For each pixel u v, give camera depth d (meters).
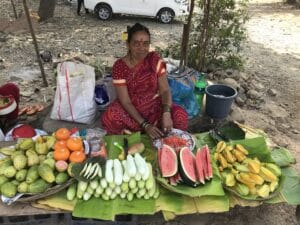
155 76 3.44
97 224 2.80
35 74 5.62
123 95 3.42
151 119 3.57
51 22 8.95
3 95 3.91
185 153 2.93
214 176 2.87
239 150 3.09
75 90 3.57
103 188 2.63
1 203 2.64
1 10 9.62
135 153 2.93
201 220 3.12
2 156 2.90
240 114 4.40
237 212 3.23
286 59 7.26
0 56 6.35
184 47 4.41
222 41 5.75
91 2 9.43
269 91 5.55
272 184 2.83
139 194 2.68
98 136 3.29
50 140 2.93
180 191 2.70
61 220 2.93
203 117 4.04
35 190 2.58
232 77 5.61
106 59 5.75
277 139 4.34
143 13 9.60
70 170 2.68
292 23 10.29
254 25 9.92
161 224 3.05
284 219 3.21
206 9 5.32
